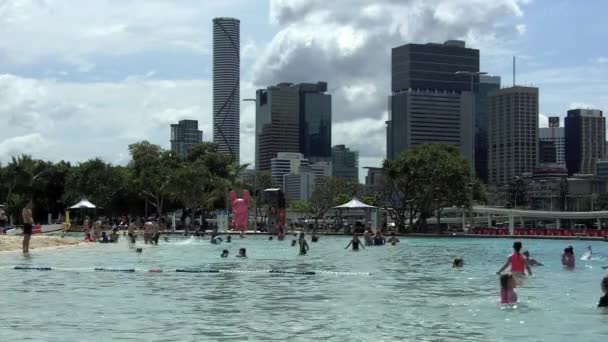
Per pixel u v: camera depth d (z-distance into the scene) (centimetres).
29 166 12288
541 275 3278
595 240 7969
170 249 5597
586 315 1973
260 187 15312
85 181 11900
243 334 1652
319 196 15250
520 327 1769
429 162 10312
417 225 10825
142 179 11688
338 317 1922
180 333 1659
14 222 11788
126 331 1683
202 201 11569
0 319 1861
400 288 2686
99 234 7000
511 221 10250
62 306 2123
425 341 1577
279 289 2634
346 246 6200
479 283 2894
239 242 7119
